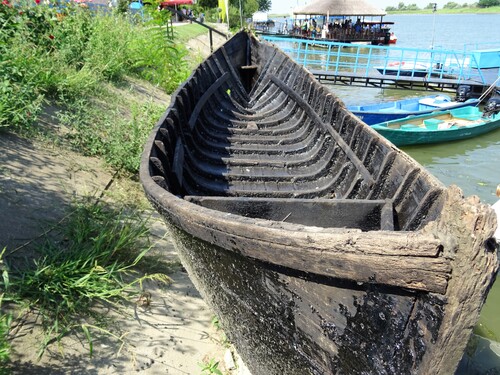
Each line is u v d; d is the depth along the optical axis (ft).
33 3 27.96
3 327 9.17
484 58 61.46
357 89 71.15
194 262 9.20
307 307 7.02
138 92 32.96
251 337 8.81
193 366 10.89
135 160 20.17
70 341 10.48
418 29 301.63
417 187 10.74
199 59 51.75
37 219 13.69
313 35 148.05
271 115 24.63
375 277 5.84
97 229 14.12
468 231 5.06
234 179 15.94
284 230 6.33
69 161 18.44
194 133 17.92
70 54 28.04
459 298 5.42
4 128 18.04
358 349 6.79
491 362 14.40
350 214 11.16
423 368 6.16
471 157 39.17
